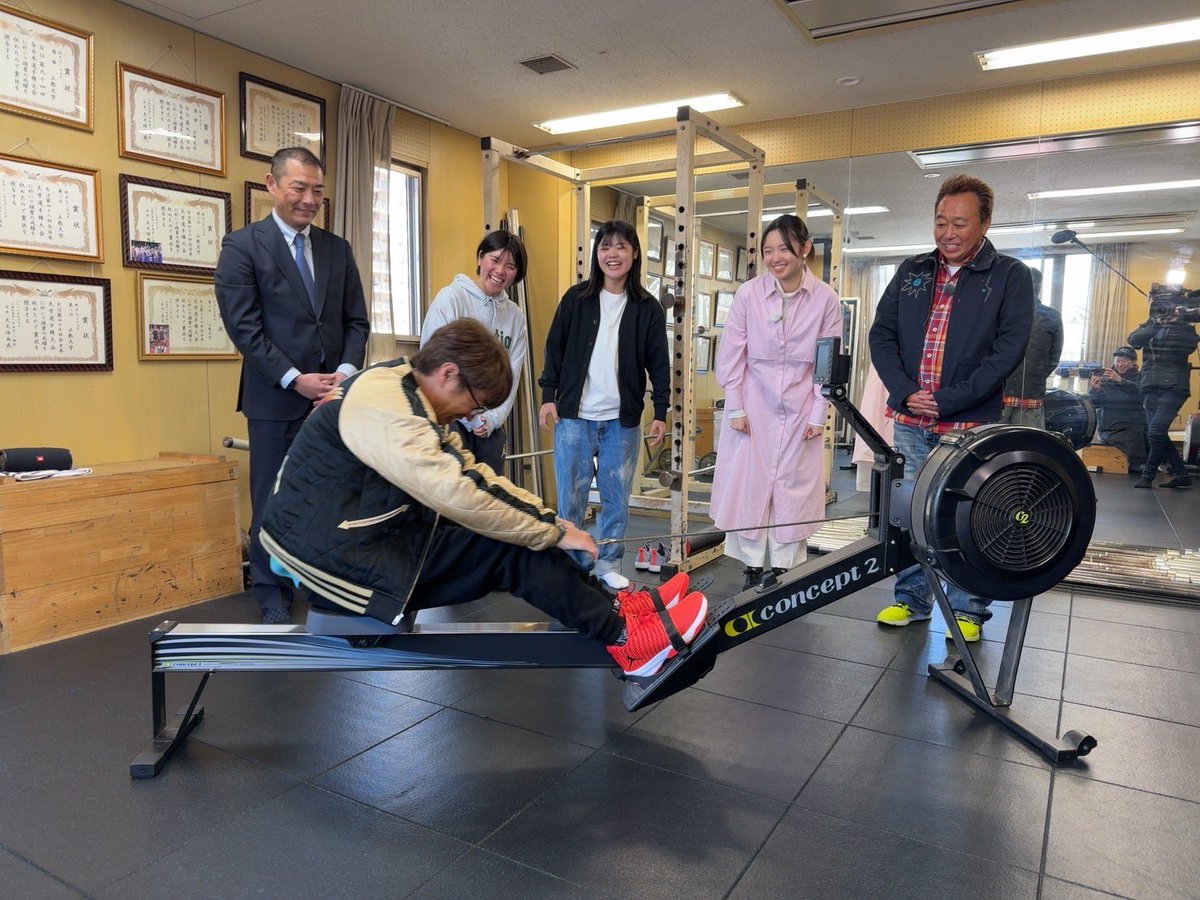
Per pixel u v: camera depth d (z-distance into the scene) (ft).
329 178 14.23
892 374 9.37
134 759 6.34
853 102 14.96
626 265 10.66
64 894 4.78
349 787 6.06
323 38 12.10
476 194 17.81
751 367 10.70
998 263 8.70
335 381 9.61
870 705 7.64
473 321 5.47
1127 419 12.69
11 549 8.77
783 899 4.78
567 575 5.77
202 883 4.89
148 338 11.49
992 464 6.22
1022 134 13.85
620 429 11.00
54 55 10.16
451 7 11.01
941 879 4.99
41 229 10.17
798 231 9.96
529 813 5.72
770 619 6.46
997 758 6.59
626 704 6.33
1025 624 7.23
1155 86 12.81
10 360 10.01
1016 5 10.67
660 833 5.48
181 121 11.69
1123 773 6.35
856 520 15.89
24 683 7.99
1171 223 12.57
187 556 10.57
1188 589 11.14
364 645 5.95
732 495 10.89
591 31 11.75
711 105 15.21
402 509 5.47
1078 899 4.81
